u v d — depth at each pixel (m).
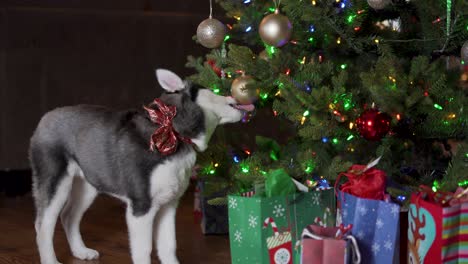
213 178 2.59
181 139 2.29
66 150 2.43
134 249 2.29
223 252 2.77
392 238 1.86
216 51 2.73
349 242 1.82
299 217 2.01
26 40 3.70
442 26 2.35
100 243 2.89
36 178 2.47
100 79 3.90
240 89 2.41
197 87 2.37
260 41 2.71
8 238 2.94
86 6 4.06
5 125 3.71
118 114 2.37
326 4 2.34
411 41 2.47
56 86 3.80
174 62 4.07
